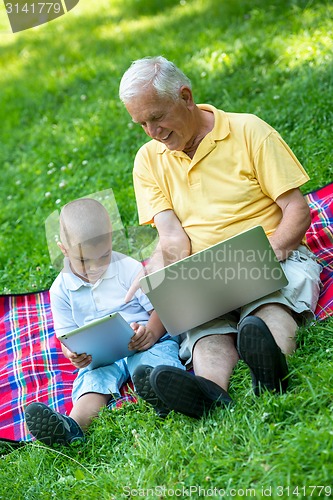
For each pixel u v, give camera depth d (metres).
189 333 5.21
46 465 4.88
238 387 4.84
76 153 10.41
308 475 3.83
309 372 4.66
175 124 5.28
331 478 3.77
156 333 5.39
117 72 12.56
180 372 4.56
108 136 10.39
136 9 15.89
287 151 5.43
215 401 4.65
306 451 3.93
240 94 9.91
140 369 4.86
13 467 4.93
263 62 10.46
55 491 4.58
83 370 5.41
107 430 4.93
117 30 14.88
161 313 5.10
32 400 5.75
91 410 5.20
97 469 4.67
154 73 5.20
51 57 14.73
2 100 13.39
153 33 13.80
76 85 12.94
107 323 4.97
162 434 4.59
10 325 6.74
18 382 5.98
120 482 4.36
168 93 5.20
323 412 4.24
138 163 5.82
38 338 6.48
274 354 4.47
